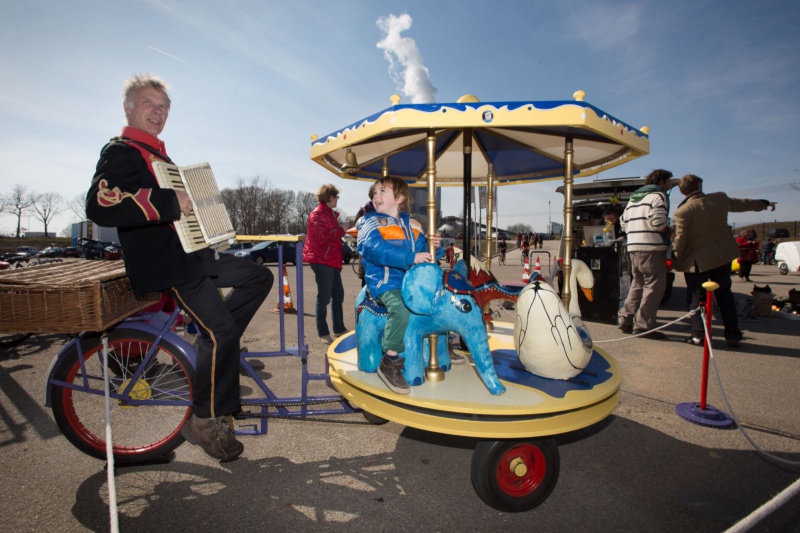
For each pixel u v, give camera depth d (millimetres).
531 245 33938
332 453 2910
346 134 2602
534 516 2285
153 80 2412
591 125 2260
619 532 2154
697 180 5250
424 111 2242
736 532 1861
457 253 3418
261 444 3018
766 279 13352
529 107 2234
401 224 2693
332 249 5215
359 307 2775
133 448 2604
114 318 2252
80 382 3186
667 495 2463
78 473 2643
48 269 2705
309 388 3971
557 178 4246
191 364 2555
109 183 2090
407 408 2271
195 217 2312
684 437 3131
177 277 2285
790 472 2693
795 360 4832
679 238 5219
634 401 3760
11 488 2486
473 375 2652
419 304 2359
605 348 5348
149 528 2156
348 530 2164
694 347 5371
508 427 2133
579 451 2941
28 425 3260
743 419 3398
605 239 8500
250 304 2748
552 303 2490
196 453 2887
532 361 2512
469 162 3215
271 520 2230
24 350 5234
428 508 2344
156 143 2379
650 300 5668
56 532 2121
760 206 5148
